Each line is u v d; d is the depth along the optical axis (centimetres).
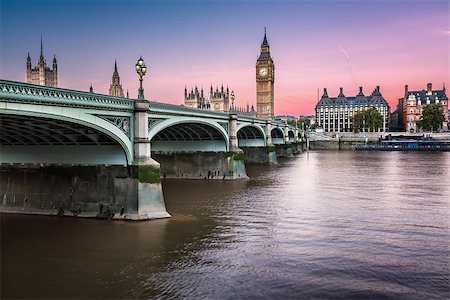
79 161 3431
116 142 3316
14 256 2447
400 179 6031
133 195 3278
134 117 3344
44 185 3516
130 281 2097
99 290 2002
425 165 8388
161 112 3856
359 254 2488
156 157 6412
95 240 2748
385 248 2603
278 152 11825
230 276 2156
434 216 3488
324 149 16788
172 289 2008
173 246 2638
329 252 2528
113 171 3328
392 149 14838
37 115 2523
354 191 4875
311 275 2167
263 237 2852
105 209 3334
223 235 2895
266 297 1919
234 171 6094
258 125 8306
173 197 4462
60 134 3238
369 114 19138
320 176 6512
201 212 3647
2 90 2306
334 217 3459
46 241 2722
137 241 2738
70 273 2197
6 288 2025
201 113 5019
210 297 1922
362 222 3281
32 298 1923
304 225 3192
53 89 2600
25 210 3544
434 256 2453
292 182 5756
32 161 3556
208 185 5447
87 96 2872
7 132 3238
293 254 2491
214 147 6141
